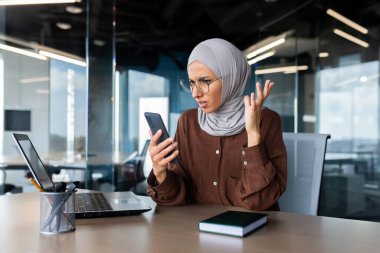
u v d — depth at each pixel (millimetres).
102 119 3992
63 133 5379
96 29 4066
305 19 4566
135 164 4492
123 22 5617
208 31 5531
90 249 613
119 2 5496
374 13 4207
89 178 3838
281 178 1008
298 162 1228
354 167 4273
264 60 4828
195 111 1215
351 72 4320
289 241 660
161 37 5742
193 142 1151
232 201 1062
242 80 1105
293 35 4652
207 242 653
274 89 4691
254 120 944
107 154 3941
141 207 914
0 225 793
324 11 4441
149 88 5688
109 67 4074
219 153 1101
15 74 5734
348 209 4234
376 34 4211
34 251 605
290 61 4652
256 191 934
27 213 926
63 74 5586
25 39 5695
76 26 5551
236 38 5125
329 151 4355
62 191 724
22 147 754
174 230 739
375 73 4223
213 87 1054
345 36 4348
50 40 5633
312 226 773
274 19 4801
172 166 1125
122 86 5598
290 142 1259
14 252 601
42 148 5465
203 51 1058
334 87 4398
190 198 1119
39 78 5660
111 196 1116
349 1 4305
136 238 681
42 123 5531
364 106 4273
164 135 976
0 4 5098
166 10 5629
